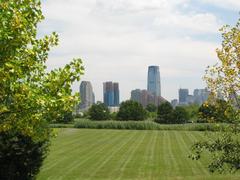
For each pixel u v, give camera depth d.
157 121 143.00
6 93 13.40
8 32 12.84
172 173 38.34
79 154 54.16
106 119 153.62
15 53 13.54
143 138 81.31
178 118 141.62
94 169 41.16
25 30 13.95
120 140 76.62
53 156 51.78
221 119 20.66
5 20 13.13
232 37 20.75
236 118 20.08
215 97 20.70
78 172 39.22
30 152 25.08
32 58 14.29
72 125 116.56
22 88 13.31
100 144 68.56
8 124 13.99
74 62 14.57
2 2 13.17
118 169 41.12
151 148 61.75
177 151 57.25
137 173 38.62
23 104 13.65
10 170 24.98
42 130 15.46
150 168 41.66
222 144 20.31
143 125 114.06
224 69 20.58
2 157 24.58
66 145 66.75
